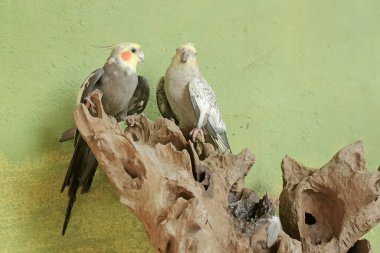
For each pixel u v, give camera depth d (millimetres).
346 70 1581
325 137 1533
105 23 1330
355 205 1145
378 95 1607
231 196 1103
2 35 1243
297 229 1163
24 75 1253
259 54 1488
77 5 1309
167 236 913
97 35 1320
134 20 1359
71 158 1258
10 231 1197
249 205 1082
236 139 1437
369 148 1577
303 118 1517
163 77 1266
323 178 1170
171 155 1020
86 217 1258
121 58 1182
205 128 1209
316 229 1188
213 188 1034
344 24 1593
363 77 1599
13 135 1228
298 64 1529
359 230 1146
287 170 1238
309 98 1531
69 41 1296
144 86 1233
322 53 1560
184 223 914
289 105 1506
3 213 1197
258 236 1021
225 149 1229
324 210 1193
